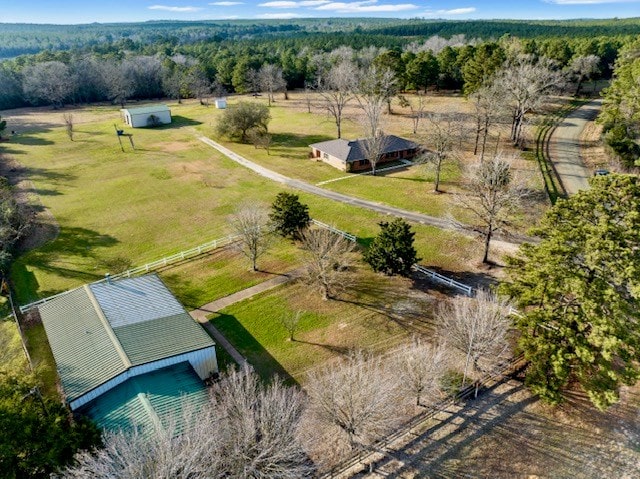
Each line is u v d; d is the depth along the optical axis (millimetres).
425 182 57875
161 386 23938
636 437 23578
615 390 23328
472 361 27734
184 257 42312
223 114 82312
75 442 19547
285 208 42625
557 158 62938
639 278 21281
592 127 75938
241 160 70812
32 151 77812
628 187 23438
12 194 54875
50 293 37156
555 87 93312
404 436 23812
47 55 146500
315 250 36000
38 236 47062
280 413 19594
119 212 52875
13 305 35438
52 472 18750
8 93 120500
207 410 20703
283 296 35875
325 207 51969
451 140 56156
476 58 90438
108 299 30500
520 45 103125
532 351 25156
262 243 41719
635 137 59281
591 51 101000
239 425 19141
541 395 24359
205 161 70812
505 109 64000
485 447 23109
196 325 28406
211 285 37750
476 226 44625
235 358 29453
